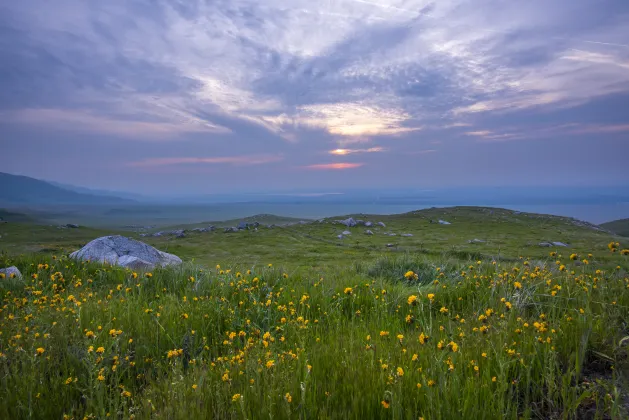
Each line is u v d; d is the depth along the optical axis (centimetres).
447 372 333
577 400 290
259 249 4244
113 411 315
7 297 752
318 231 6038
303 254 3738
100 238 1734
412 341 446
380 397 308
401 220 7681
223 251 4097
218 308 644
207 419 298
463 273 900
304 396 301
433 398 293
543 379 331
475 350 388
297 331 520
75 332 490
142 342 493
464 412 279
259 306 647
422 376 317
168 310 642
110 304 651
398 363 364
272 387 327
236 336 523
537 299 583
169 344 502
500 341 394
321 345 464
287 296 749
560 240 4928
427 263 1251
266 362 379
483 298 658
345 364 376
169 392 338
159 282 945
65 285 953
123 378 413
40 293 710
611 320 456
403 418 289
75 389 375
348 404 313
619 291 582
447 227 6650
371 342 447
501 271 799
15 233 6688
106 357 414
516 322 471
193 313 621
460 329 465
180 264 1112
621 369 359
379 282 921
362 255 3597
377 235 5684
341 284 893
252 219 15712
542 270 743
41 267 945
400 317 647
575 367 346
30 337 462
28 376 371
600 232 6731
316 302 733
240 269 1102
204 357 477
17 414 321
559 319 479
